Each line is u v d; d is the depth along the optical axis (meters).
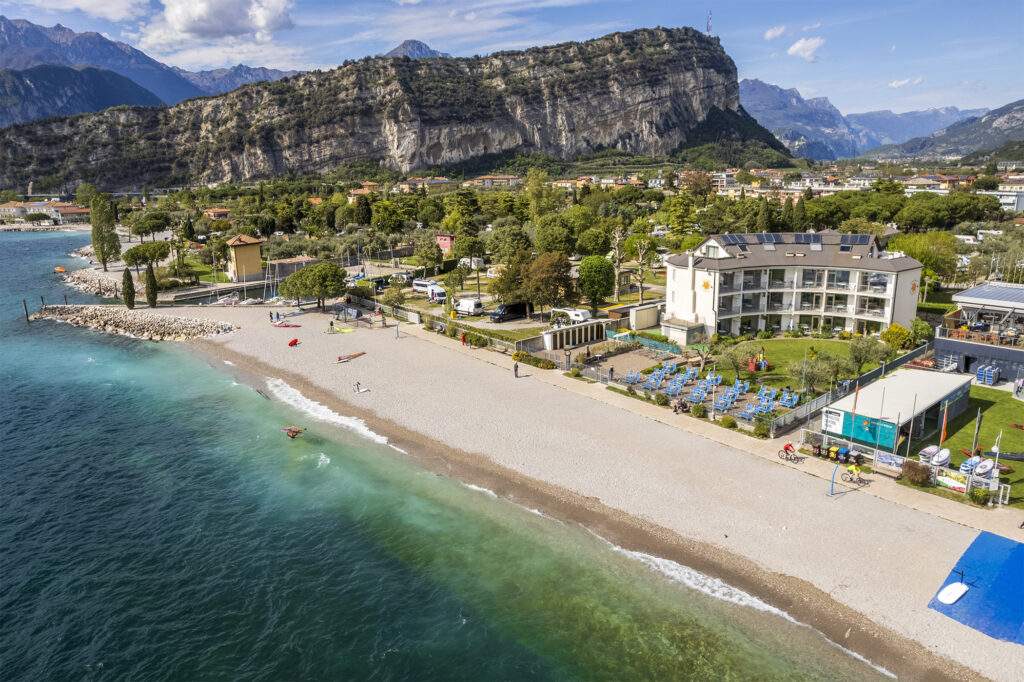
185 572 33.22
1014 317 59.06
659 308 77.31
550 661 26.16
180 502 40.19
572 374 58.94
